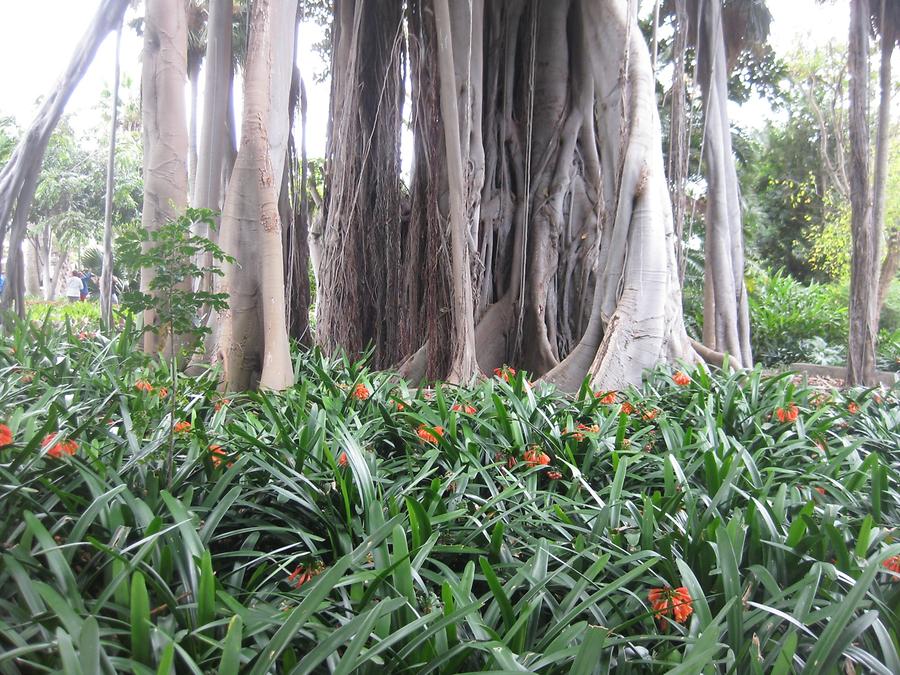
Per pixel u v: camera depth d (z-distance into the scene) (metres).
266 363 6.04
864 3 9.10
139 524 2.49
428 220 8.34
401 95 9.40
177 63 7.23
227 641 1.62
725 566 2.33
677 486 3.36
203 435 3.52
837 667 2.01
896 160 18.73
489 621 2.24
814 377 13.56
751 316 17.42
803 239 25.30
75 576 2.32
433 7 7.81
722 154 10.08
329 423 4.23
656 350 6.79
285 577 2.72
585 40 8.05
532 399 4.90
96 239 27.66
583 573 2.63
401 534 2.32
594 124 9.70
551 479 3.96
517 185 9.35
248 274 6.28
